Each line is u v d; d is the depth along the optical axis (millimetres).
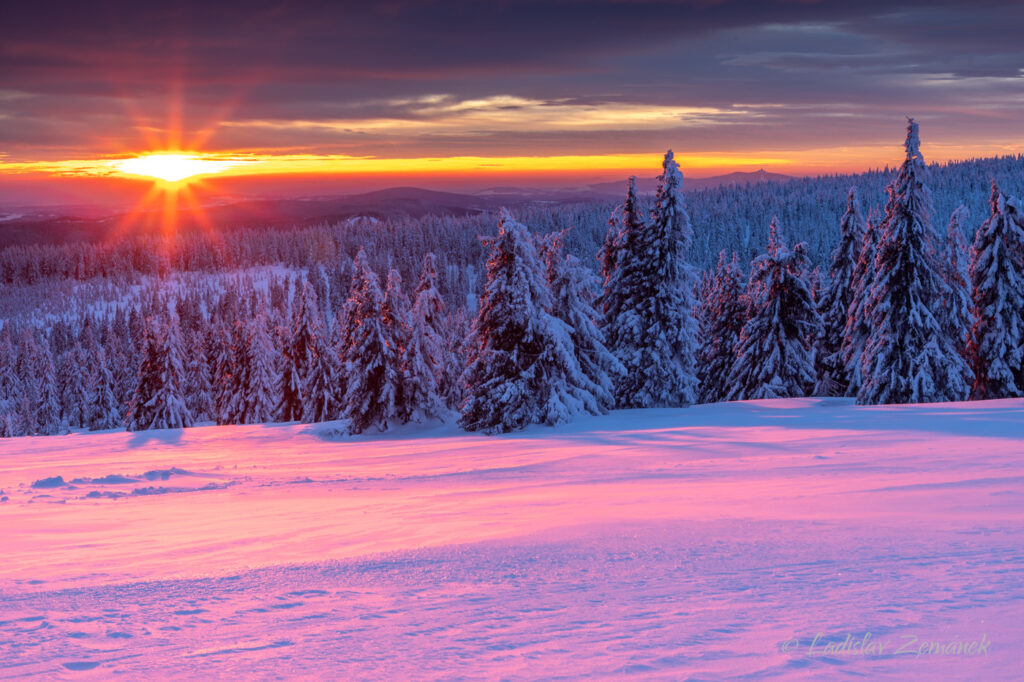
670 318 38281
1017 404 26969
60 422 94312
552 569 6137
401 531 8961
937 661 3375
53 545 9016
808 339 43125
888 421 24562
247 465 26750
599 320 39562
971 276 37375
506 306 34969
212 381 84000
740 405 36375
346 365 41125
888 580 5121
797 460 17125
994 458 14664
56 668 3707
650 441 24516
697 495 11523
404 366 41344
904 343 34812
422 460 24875
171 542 8938
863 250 39594
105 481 20531
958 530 6930
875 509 8797
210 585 5906
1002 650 3486
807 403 36094
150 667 3703
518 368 35094
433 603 5090
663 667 3451
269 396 65312
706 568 5887
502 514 10164
